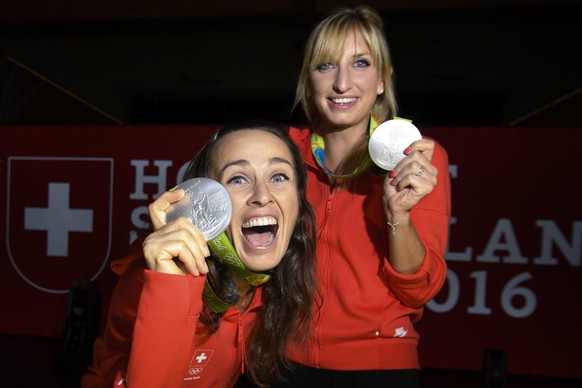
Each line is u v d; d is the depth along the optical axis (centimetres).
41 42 348
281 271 139
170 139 308
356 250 148
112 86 353
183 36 339
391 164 136
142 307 96
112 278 318
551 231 275
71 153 317
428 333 291
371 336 147
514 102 320
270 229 129
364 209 152
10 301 329
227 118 348
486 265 283
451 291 287
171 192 107
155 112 353
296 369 155
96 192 317
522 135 276
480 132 280
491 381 220
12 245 326
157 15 334
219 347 133
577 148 270
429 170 124
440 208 144
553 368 278
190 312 98
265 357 142
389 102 161
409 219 130
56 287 323
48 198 321
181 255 95
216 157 122
